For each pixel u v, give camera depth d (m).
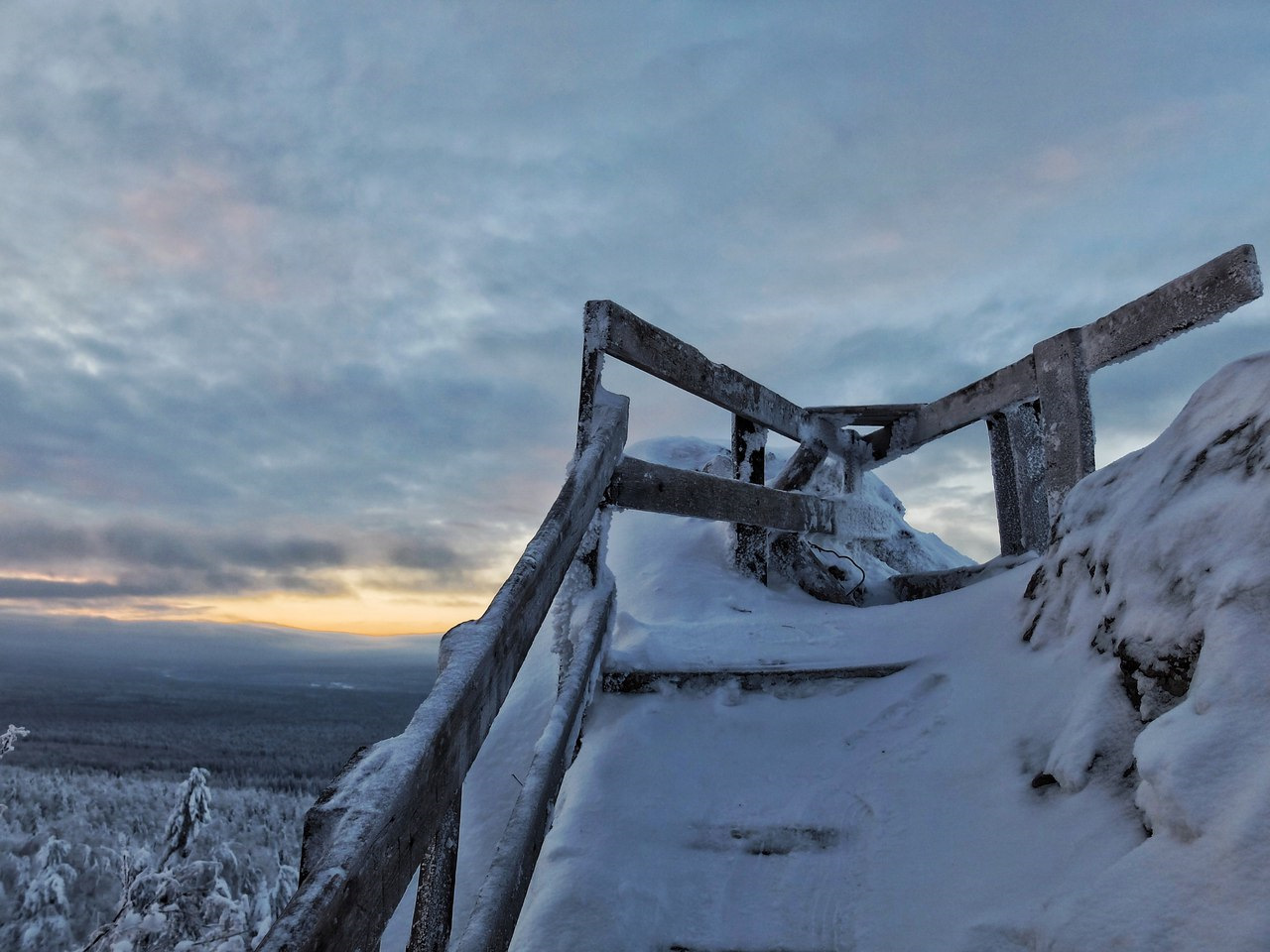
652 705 2.74
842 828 2.09
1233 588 1.54
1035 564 3.18
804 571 4.70
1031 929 1.43
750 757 2.50
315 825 1.11
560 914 1.91
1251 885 1.11
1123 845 1.48
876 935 1.71
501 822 2.78
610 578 3.17
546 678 3.60
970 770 2.10
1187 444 2.14
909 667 2.75
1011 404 4.36
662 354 3.41
